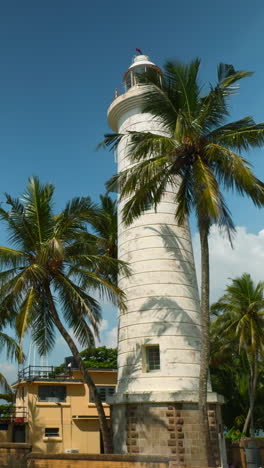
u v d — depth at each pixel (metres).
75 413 33.94
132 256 24.09
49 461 16.80
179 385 20.97
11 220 22.08
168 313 22.38
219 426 21.50
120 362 22.81
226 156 19.02
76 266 21.98
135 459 15.55
